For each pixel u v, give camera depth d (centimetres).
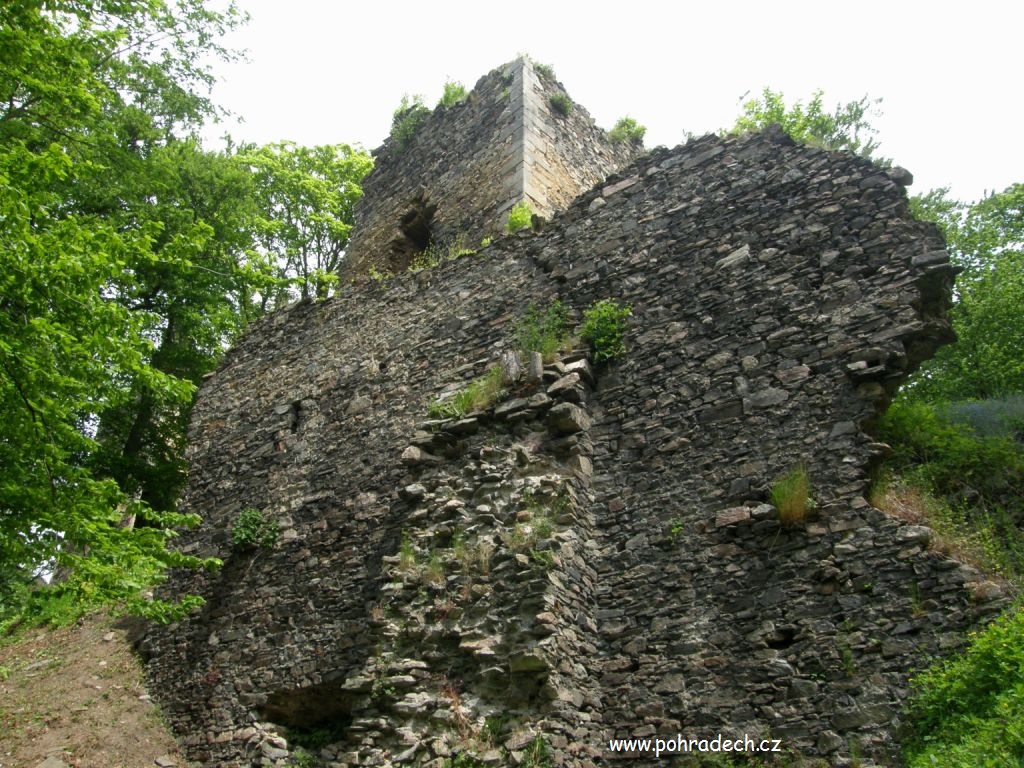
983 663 543
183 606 846
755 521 700
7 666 1158
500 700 681
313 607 990
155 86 1669
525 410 855
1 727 973
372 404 1092
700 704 655
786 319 775
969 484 865
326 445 1115
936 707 556
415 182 1552
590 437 827
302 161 2309
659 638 699
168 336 1877
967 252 2073
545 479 788
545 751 624
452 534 807
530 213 1185
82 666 1123
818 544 664
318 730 944
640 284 895
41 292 714
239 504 1161
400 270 1519
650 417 807
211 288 1805
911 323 707
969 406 1148
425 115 1638
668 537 738
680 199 914
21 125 1047
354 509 1026
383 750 701
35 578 1386
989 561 673
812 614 643
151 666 1102
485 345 1006
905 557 627
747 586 680
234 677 1009
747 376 771
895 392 722
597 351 873
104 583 770
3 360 686
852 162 813
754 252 827
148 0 1173
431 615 763
